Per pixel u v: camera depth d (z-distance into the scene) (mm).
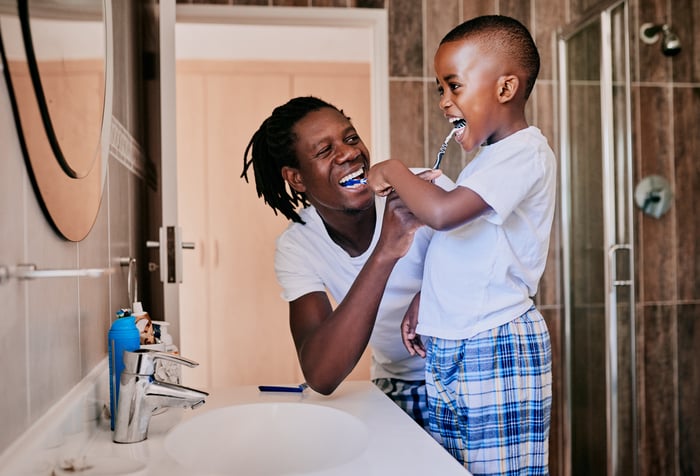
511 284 1155
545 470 1146
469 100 1220
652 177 2727
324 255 1567
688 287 2758
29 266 675
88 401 911
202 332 3602
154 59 1651
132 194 1590
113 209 1272
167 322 1255
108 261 1207
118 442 881
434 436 1181
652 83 2730
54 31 782
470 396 1116
